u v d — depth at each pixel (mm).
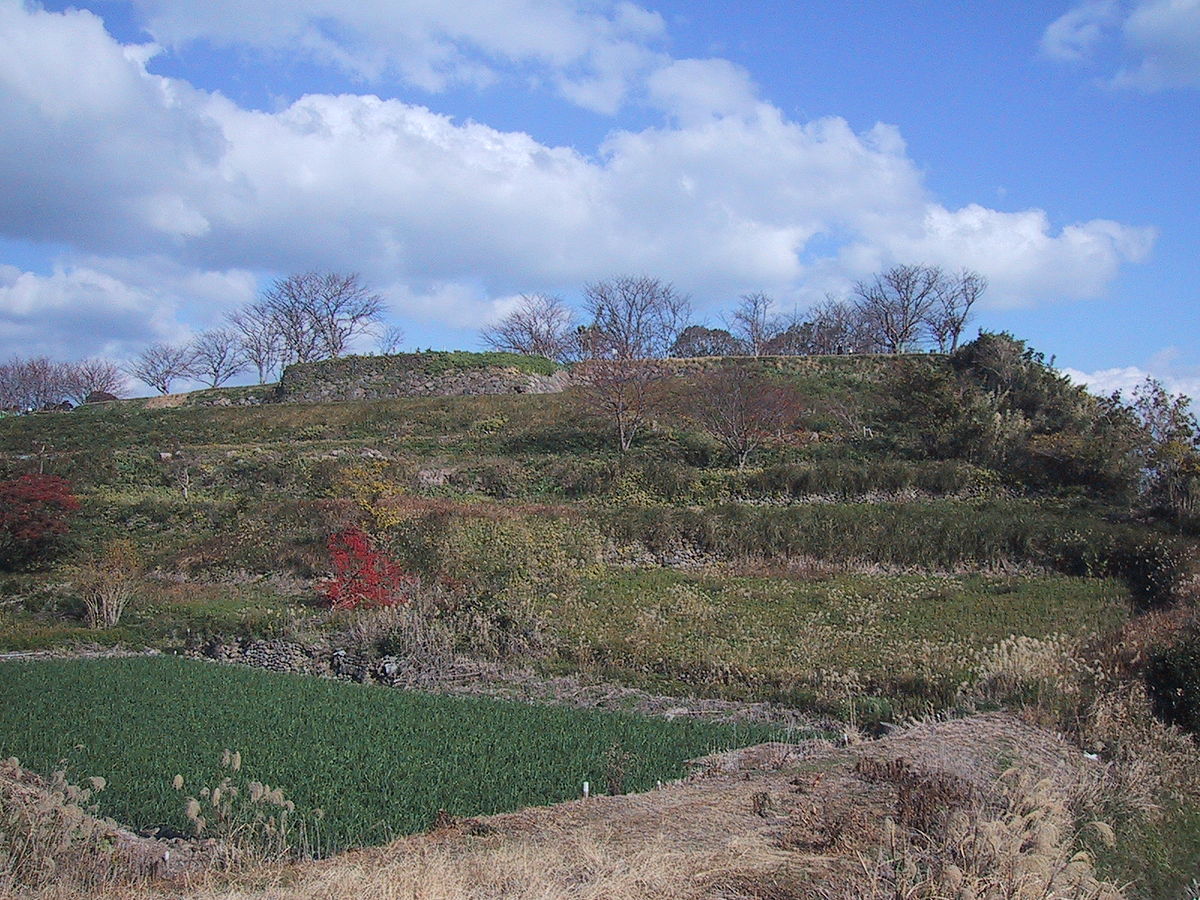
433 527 19812
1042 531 19047
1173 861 7445
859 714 10758
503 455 30453
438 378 43438
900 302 58406
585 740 9719
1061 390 27938
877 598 16625
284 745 9539
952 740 9031
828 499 23531
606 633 14562
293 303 61375
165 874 6383
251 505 25141
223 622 16703
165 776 8500
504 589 16500
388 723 10430
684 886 5809
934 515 20594
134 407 45844
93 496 27312
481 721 10523
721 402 28031
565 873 6039
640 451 28844
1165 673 10609
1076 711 9859
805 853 6418
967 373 30219
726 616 15719
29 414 45812
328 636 15578
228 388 47969
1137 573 17750
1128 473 22484
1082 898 5762
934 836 6457
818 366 38781
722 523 20984
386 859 6395
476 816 7434
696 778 8453
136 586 19547
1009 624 14617
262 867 6309
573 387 36094
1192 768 9055
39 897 5773
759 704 11477
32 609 19375
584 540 20359
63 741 9664
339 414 38000
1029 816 6199
